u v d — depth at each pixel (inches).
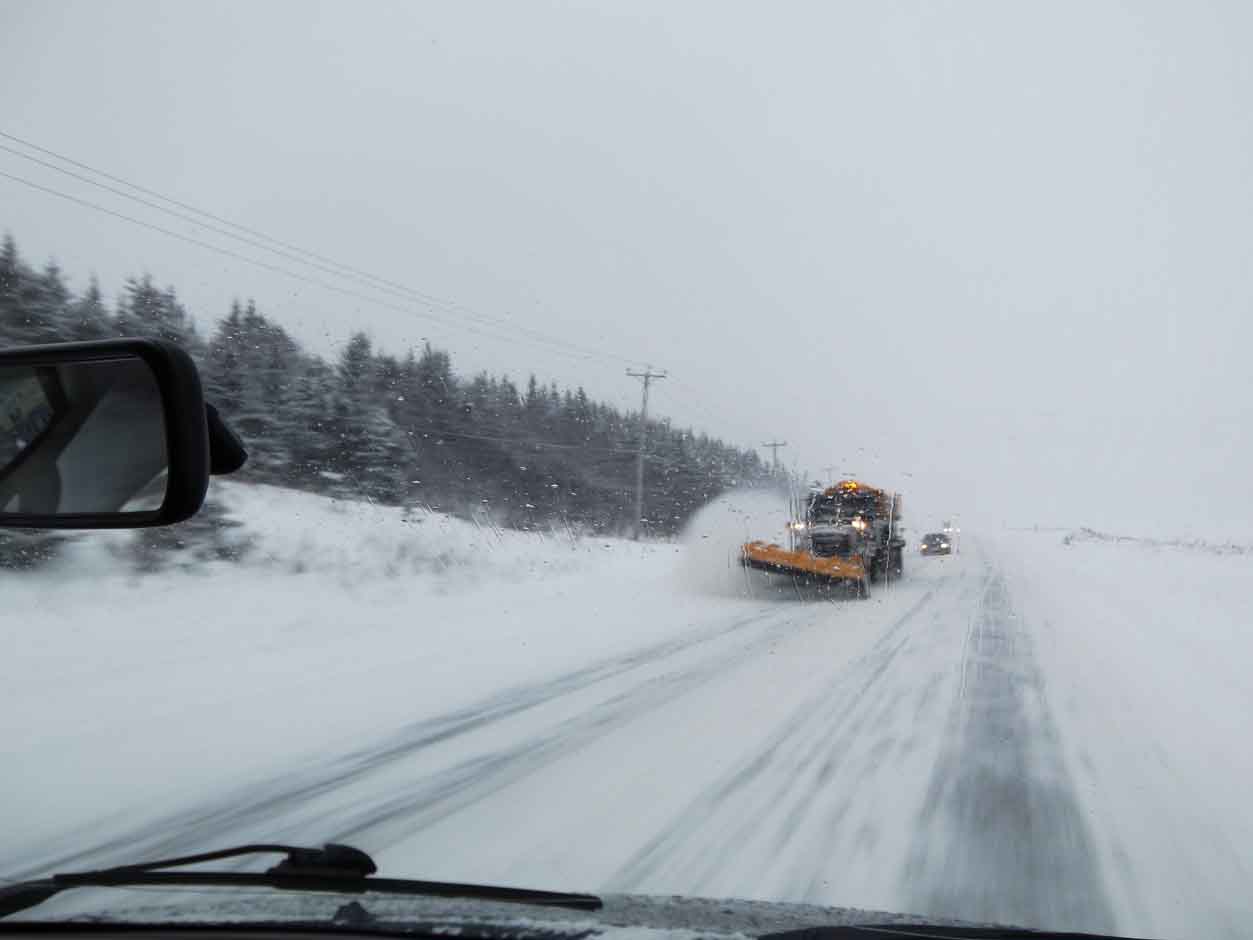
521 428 1525.6
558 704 306.2
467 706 301.7
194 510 90.2
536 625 494.0
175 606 476.7
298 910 97.5
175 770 228.8
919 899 158.1
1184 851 182.5
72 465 102.5
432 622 491.2
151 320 938.1
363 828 190.1
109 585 494.3
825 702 311.9
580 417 1713.8
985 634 481.4
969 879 166.9
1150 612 596.1
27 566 499.5
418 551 692.7
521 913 99.9
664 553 1117.1
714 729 273.7
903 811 202.5
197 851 177.8
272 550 613.0
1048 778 228.1
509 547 832.3
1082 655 415.2
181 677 337.1
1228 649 436.5
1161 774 233.3
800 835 187.3
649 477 1766.7
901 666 382.0
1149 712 300.7
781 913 113.6
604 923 99.4
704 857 175.0
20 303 814.5
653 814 199.0
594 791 214.8
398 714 289.7
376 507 839.1
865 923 111.4
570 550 932.0
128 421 102.6
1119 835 190.5
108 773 225.5
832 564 673.0
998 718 290.8
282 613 487.8
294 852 115.0
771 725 279.4
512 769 232.1
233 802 206.1
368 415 999.0
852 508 842.2
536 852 176.9
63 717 277.7
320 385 994.7
